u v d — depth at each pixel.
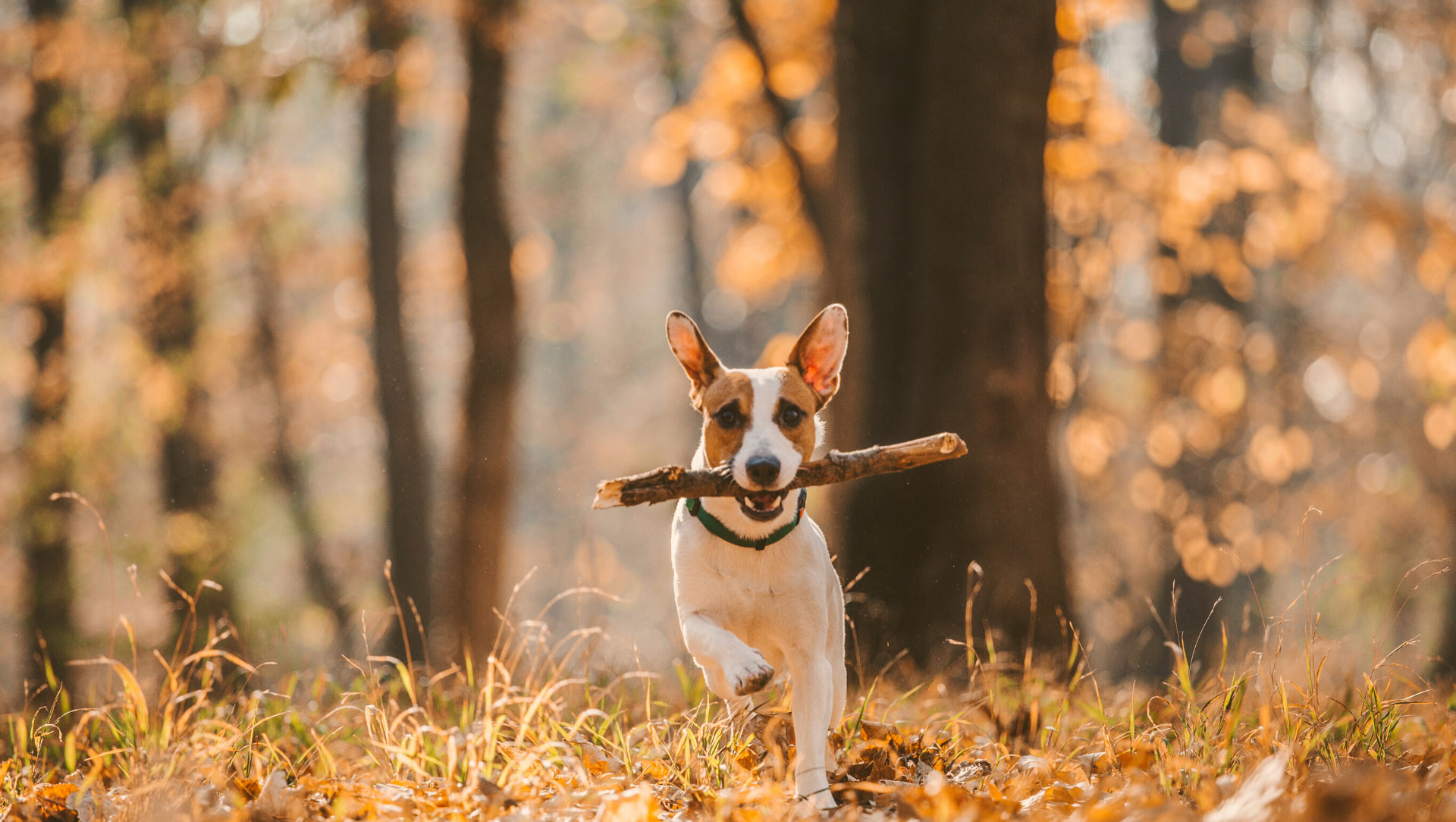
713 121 12.71
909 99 8.01
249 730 4.68
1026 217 7.69
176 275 13.27
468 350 11.69
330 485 29.53
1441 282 13.59
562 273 37.28
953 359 7.59
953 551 7.39
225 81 12.31
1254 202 13.90
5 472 14.95
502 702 4.34
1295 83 17.75
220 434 15.88
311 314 20.84
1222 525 15.58
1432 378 12.52
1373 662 4.94
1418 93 16.62
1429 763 4.12
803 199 12.26
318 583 19.83
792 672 4.34
